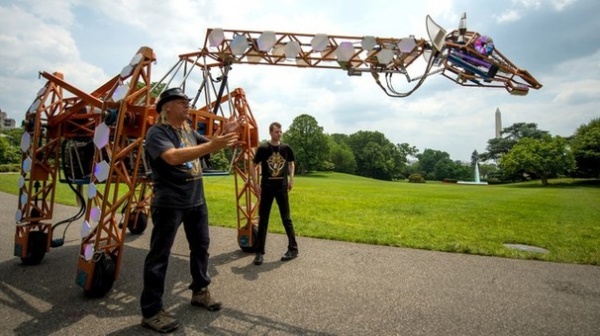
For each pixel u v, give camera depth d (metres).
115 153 3.64
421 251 6.05
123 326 3.04
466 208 13.98
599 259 5.58
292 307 3.57
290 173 5.53
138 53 3.84
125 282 4.20
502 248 6.25
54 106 4.83
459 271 4.93
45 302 3.53
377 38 4.65
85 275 3.62
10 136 73.94
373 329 3.12
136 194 7.11
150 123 4.07
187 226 3.40
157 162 3.02
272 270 4.81
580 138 59.97
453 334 3.06
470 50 4.10
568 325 3.29
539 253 5.93
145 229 7.34
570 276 4.77
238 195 5.87
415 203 15.92
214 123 5.52
